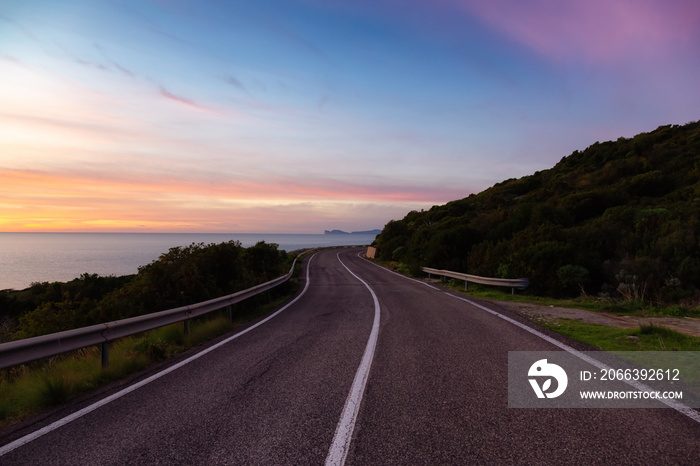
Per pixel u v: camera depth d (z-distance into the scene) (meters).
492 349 6.19
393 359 5.73
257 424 3.55
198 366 5.75
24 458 3.04
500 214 28.56
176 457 2.97
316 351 6.37
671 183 30.75
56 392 4.41
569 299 13.00
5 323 15.84
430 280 22.00
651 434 3.17
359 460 2.84
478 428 3.35
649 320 8.64
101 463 2.92
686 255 13.04
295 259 39.34
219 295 12.72
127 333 6.21
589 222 23.62
